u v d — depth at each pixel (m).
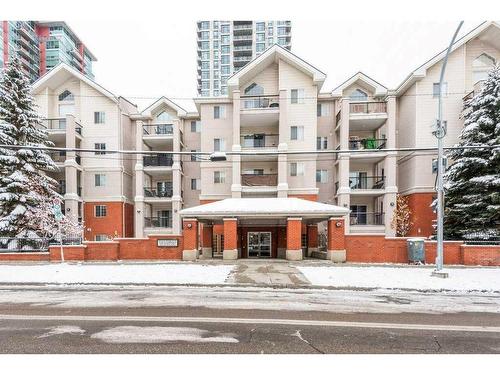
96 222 29.91
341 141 26.08
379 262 16.41
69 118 27.55
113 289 10.38
